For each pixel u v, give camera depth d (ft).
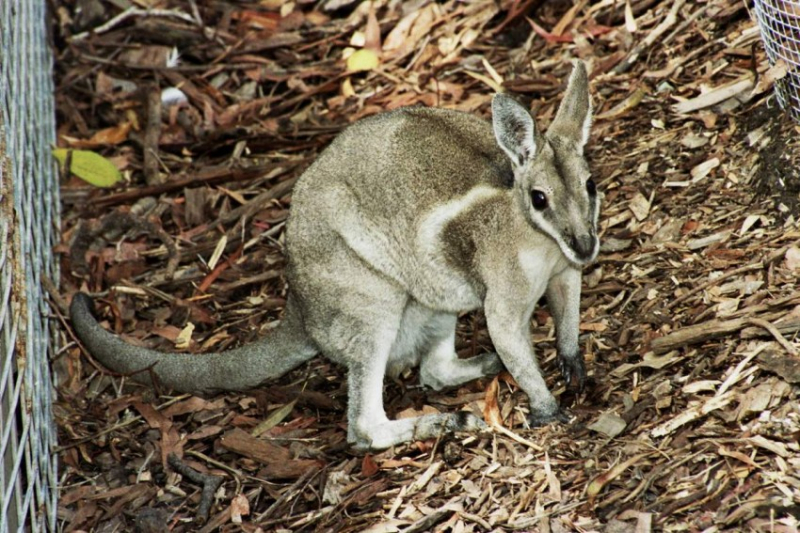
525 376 25.75
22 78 31.78
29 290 26.17
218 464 27.02
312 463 26.43
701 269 27.73
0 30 28.60
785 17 29.94
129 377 29.86
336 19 44.09
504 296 25.95
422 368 29.19
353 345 27.25
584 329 27.84
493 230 25.94
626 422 24.25
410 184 26.89
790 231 27.32
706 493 21.36
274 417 28.32
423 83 39.52
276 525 24.70
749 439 22.17
